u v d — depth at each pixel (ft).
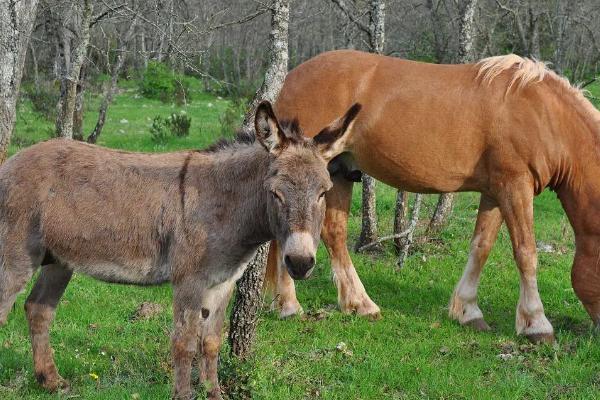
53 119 72.49
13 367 18.60
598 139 22.86
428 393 18.11
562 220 39.96
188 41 26.99
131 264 16.30
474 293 24.25
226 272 16.05
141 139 66.08
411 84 23.21
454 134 22.88
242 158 15.88
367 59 23.98
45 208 16.15
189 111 94.58
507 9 44.55
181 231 15.80
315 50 93.71
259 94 18.81
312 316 24.48
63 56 37.14
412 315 24.95
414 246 32.94
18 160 16.52
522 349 21.80
